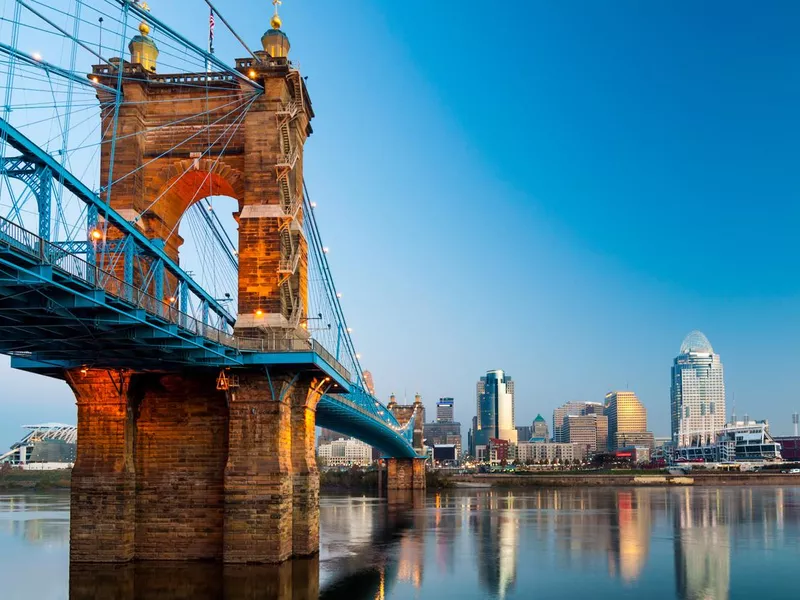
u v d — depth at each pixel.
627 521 109.31
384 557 68.19
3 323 39.56
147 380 55.72
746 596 52.31
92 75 56.16
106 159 56.66
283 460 53.50
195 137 57.69
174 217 61.47
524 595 51.94
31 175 34.28
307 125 62.28
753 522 107.69
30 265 33.44
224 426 55.16
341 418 105.44
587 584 56.19
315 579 54.34
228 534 51.62
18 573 58.25
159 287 46.97
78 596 47.06
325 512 126.50
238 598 46.75
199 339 47.12
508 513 124.25
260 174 56.31
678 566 64.94
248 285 55.22
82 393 53.91
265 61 57.53
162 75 58.25
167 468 55.00
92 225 39.62
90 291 37.41
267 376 52.69
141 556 54.22
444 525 101.62
